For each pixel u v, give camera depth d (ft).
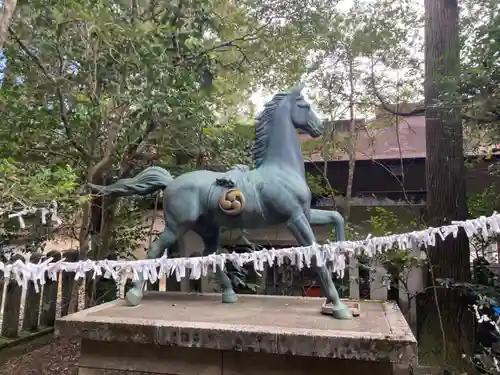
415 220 12.71
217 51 12.31
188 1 10.28
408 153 15.01
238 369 6.91
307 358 6.65
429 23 12.09
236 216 8.56
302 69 13.69
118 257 14.32
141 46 9.14
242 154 12.48
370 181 15.16
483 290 9.86
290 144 8.79
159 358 7.29
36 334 12.39
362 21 12.89
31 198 6.40
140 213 14.35
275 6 12.85
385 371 6.38
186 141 11.56
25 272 4.66
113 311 8.27
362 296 13.01
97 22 8.71
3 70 9.91
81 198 8.26
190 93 10.11
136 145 11.21
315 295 14.15
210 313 8.05
